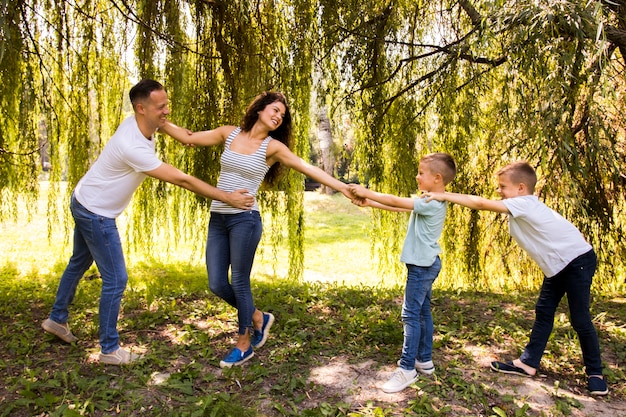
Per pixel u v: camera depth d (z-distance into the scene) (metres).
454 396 2.94
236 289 3.27
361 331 4.00
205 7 5.53
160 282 6.39
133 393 2.82
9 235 9.69
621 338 4.00
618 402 2.97
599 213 5.55
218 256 3.25
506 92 5.04
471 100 5.55
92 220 3.10
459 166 6.06
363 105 6.13
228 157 3.23
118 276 3.20
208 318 4.38
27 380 2.91
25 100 5.23
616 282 6.04
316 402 2.88
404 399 2.91
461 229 6.46
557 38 4.13
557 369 3.38
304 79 5.77
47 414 2.62
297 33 5.66
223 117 5.68
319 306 4.87
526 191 3.25
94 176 3.11
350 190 3.19
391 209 3.23
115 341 3.23
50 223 6.16
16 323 4.01
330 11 5.63
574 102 4.50
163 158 5.98
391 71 6.05
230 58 5.59
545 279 3.29
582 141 5.27
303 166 3.26
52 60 5.60
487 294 5.76
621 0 4.64
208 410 2.71
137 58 5.47
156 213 6.41
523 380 3.19
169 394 2.85
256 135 3.26
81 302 4.79
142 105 3.07
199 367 3.20
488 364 3.44
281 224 6.43
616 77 5.48
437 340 3.77
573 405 2.89
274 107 3.22
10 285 5.88
